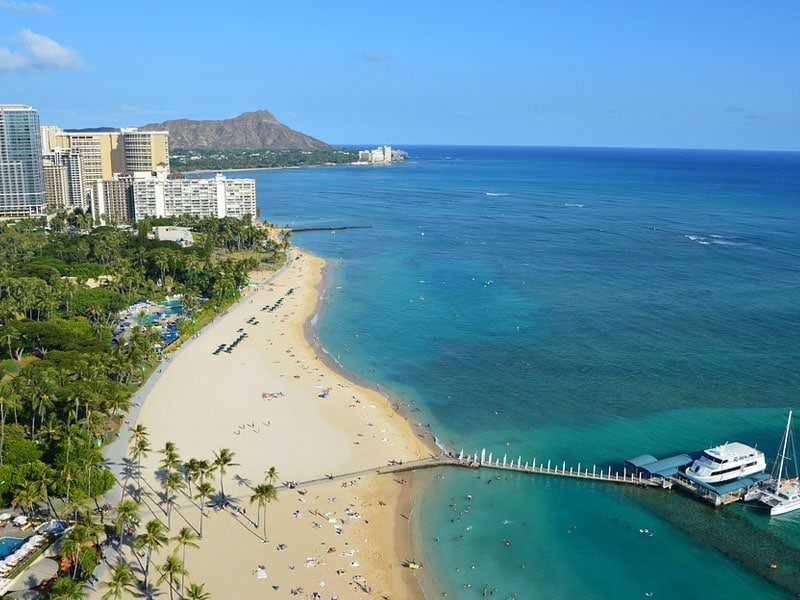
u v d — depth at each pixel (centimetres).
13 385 14662
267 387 19000
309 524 12675
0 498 12462
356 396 18650
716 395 18738
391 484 14338
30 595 10156
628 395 18825
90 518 11156
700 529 13038
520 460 15425
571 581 11538
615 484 14550
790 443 15975
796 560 12131
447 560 11975
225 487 13712
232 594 10644
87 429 14550
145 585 10662
